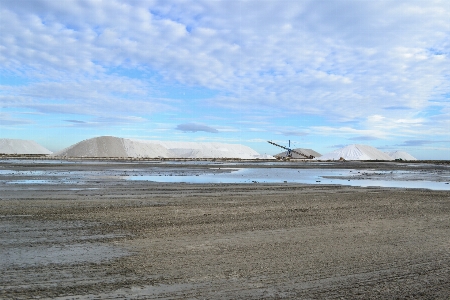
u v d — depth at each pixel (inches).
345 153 4798.2
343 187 763.4
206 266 215.9
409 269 219.0
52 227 315.0
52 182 738.2
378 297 175.9
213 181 848.9
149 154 4138.8
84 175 957.8
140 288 179.3
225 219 371.2
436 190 730.8
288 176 1120.2
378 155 4931.1
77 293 170.7
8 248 244.4
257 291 179.3
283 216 397.4
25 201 464.1
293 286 187.3
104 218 362.3
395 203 525.0
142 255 236.4
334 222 368.5
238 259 231.6
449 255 251.4
